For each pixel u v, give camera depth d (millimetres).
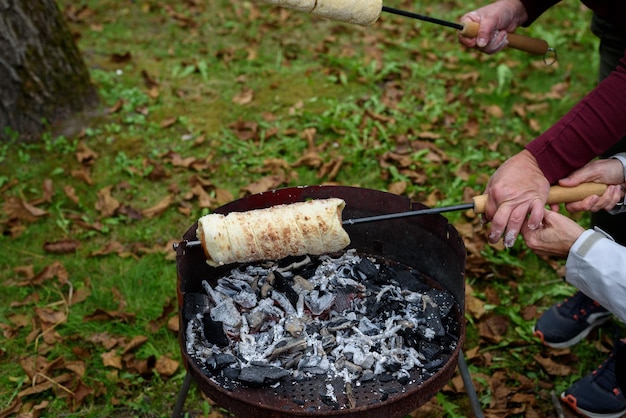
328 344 1438
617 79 1403
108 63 3240
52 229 2326
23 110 2652
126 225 2354
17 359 1914
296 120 2863
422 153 2629
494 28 1771
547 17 3707
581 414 1797
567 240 1385
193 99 2994
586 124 1416
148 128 2795
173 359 1931
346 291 1536
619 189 1482
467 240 2273
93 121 2809
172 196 2451
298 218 1396
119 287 2121
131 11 3734
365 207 1618
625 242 1807
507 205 1402
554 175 1450
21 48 2586
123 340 1966
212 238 1379
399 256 1653
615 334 1775
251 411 1281
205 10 3785
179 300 1403
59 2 3756
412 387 1370
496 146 2715
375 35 3557
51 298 2084
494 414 1790
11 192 2459
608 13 1617
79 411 1801
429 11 3811
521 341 1978
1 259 2191
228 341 1449
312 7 1511
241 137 2750
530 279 2176
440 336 1454
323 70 3223
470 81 3158
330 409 1324
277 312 1491
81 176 2516
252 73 3199
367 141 2734
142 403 1816
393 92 3051
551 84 3150
